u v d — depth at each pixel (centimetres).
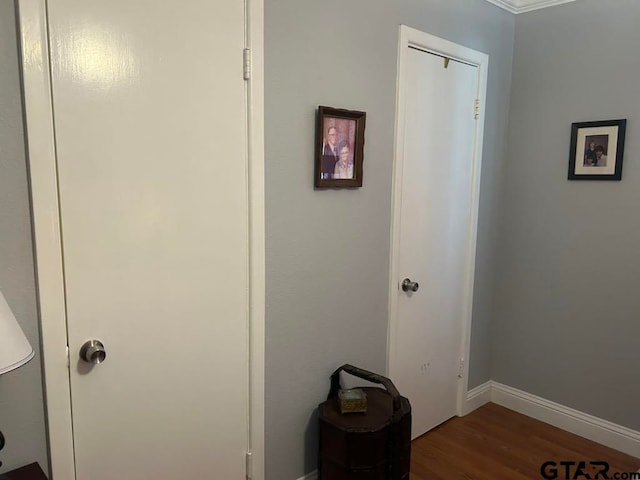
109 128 137
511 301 293
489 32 263
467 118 260
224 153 162
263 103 169
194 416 166
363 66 201
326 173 192
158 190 148
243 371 177
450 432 270
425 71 232
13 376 130
